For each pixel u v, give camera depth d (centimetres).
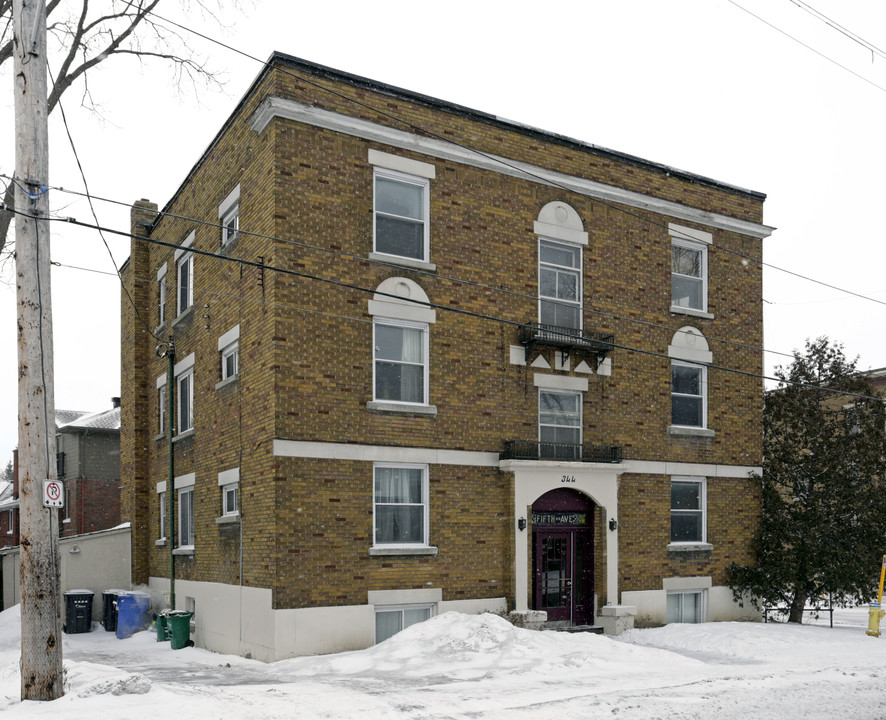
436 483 1767
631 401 2050
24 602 1088
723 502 2175
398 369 1772
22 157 1125
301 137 1694
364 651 1556
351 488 1672
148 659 1738
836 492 2188
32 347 1109
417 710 1057
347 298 1711
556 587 1914
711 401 2186
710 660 1609
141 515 2456
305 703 1090
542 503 1909
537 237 1959
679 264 2206
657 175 2162
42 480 1100
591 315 2012
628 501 2012
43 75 1152
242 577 1717
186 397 2220
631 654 1512
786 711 1089
